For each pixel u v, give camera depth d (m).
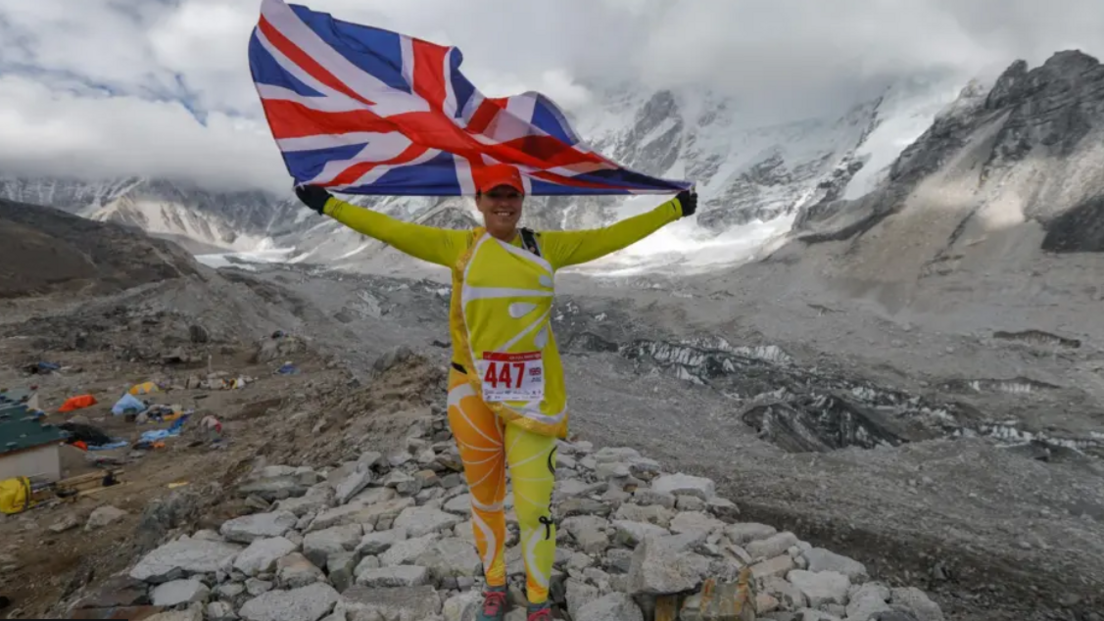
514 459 3.67
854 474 18.38
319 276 95.44
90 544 9.59
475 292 3.52
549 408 3.66
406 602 4.32
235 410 18.86
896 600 4.96
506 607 4.20
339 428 9.74
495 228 3.57
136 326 37.53
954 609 6.65
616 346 49.94
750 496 11.50
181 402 20.17
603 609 4.16
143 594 4.60
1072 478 18.16
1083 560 9.46
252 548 5.07
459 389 3.78
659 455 17.28
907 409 32.34
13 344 31.50
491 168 3.53
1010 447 25.33
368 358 34.09
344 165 4.00
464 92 4.01
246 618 4.25
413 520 5.51
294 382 23.62
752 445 23.73
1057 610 6.71
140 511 10.86
